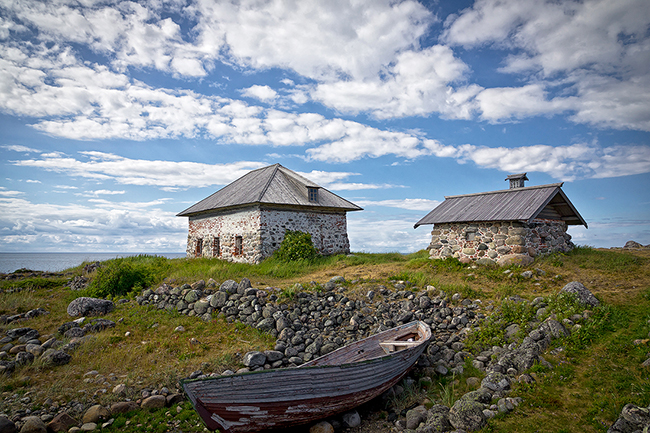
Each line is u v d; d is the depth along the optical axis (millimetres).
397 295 12664
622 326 8711
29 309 12461
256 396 6320
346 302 12234
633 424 5359
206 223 25078
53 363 8484
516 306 10664
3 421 6004
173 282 14625
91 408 6797
